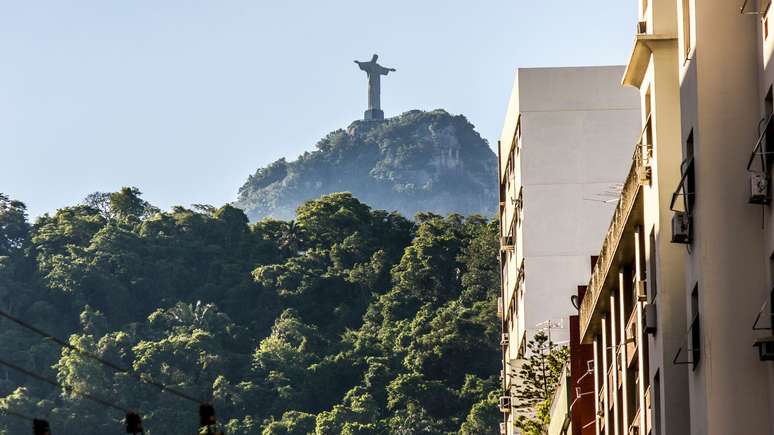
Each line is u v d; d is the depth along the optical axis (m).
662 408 46.78
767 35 38.16
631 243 52.34
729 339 39.19
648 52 48.28
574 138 87.12
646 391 50.72
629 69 49.59
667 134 47.47
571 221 87.06
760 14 39.03
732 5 40.16
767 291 38.94
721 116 39.84
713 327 39.28
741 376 39.06
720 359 39.19
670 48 47.75
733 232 39.50
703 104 39.91
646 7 49.12
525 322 86.81
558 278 86.62
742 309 39.25
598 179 86.88
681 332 46.62
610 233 54.72
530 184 87.25
